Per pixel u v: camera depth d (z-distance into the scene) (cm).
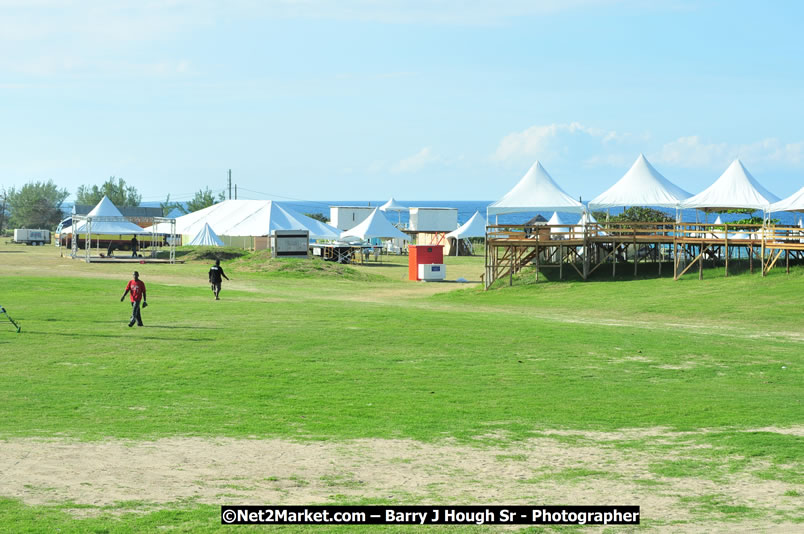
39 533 777
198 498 928
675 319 3197
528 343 2372
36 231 10338
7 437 1194
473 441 1270
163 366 1886
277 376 1800
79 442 1183
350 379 1788
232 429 1314
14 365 1861
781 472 1094
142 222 8475
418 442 1257
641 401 1623
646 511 913
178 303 3334
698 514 900
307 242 6450
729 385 1830
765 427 1396
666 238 4225
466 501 947
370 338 2386
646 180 4866
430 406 1533
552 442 1273
